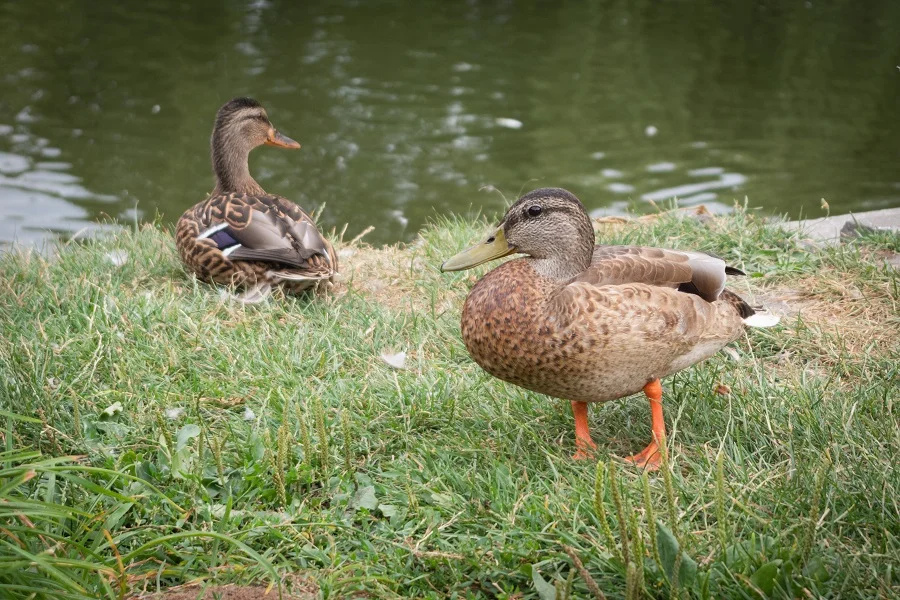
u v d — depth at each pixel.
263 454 3.57
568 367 3.41
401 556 3.05
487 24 15.93
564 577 2.94
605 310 3.35
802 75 13.54
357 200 8.99
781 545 2.94
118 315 4.69
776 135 11.09
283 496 3.29
